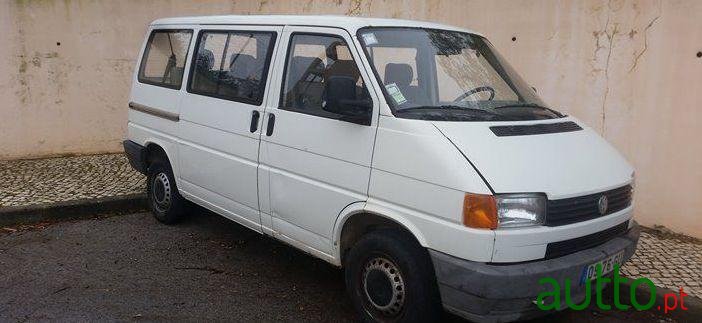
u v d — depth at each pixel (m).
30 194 6.45
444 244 3.28
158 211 5.99
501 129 3.63
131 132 6.21
